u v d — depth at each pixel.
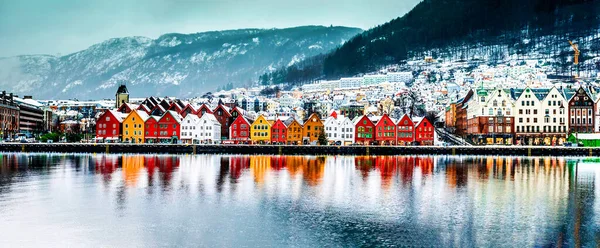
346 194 89.88
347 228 65.25
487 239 60.62
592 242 59.44
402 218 70.75
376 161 164.75
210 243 58.91
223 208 76.75
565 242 59.44
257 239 60.44
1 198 84.25
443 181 108.12
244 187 97.56
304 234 62.53
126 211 74.38
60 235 61.91
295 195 88.44
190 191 92.25
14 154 191.88
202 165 143.38
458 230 64.38
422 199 85.12
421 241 59.88
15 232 63.03
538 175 120.25
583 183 105.50
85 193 89.44
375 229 64.88
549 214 73.19
